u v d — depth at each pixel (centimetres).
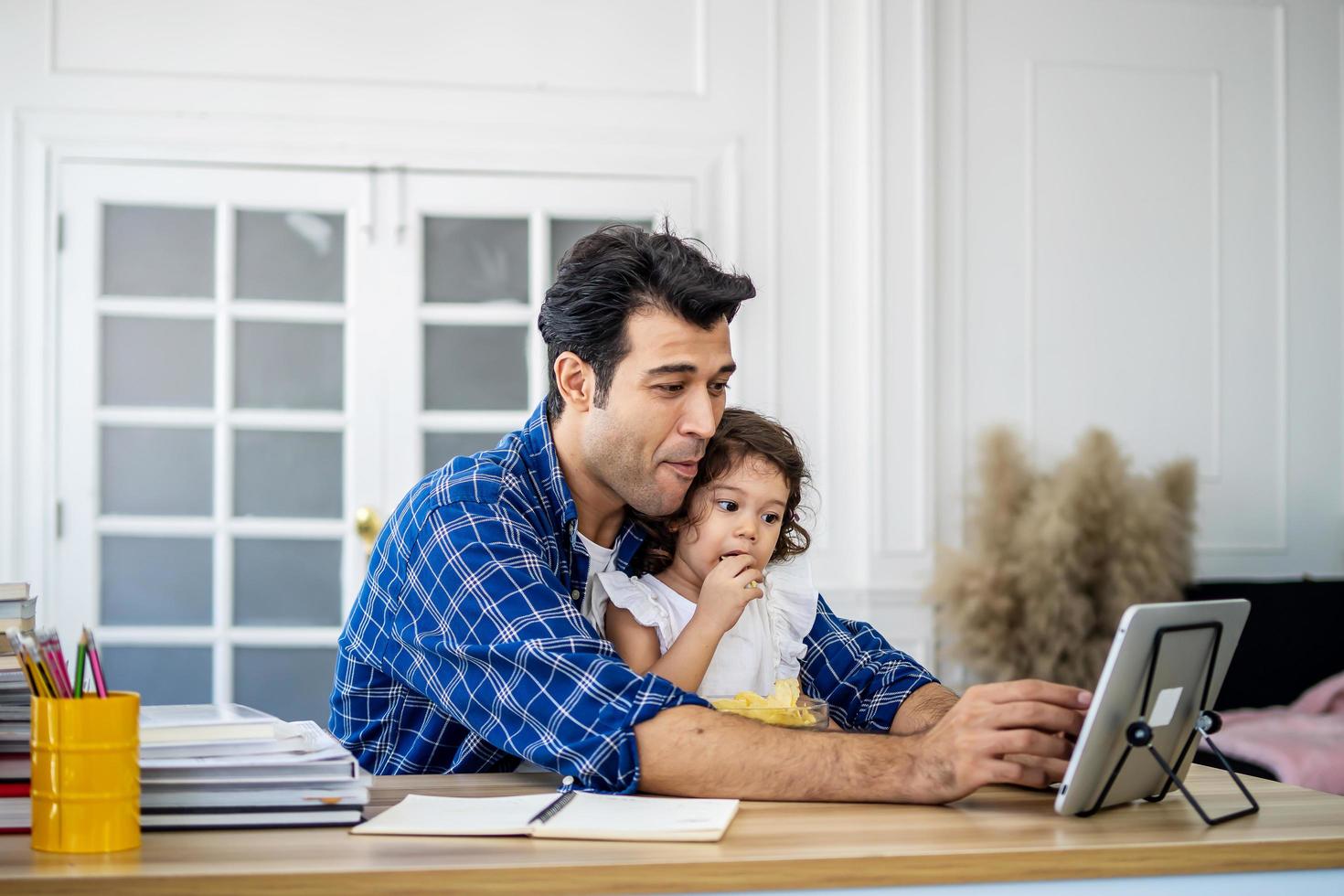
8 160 372
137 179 377
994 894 104
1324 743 288
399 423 386
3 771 113
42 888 95
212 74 380
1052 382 413
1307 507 425
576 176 394
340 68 386
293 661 382
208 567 380
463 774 139
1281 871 110
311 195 384
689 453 147
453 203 389
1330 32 428
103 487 377
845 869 102
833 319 404
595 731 124
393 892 98
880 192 401
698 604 155
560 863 100
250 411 382
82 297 375
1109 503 366
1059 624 362
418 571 140
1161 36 421
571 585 159
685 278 141
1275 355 425
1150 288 419
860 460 402
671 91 399
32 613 120
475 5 391
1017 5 415
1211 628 124
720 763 122
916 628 399
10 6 374
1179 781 118
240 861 101
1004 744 120
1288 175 427
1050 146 416
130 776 105
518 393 393
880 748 124
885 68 403
